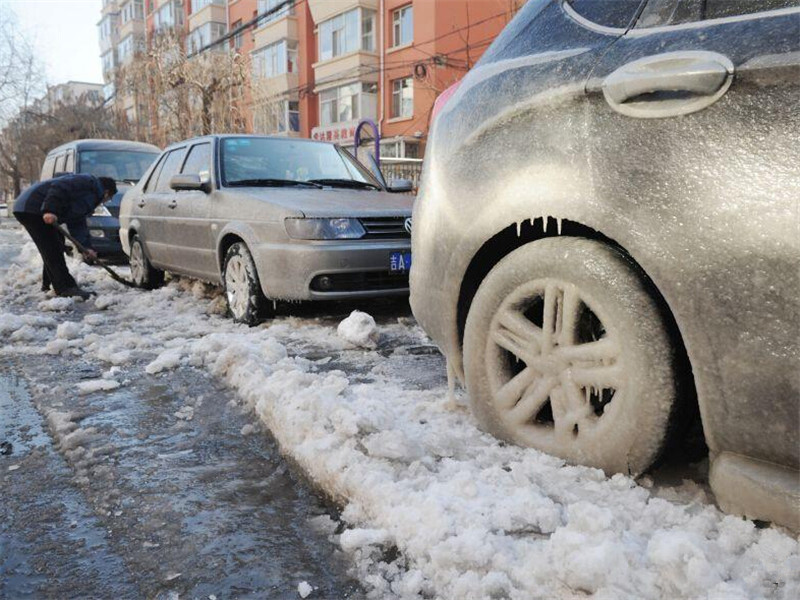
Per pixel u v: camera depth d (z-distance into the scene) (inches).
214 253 219.6
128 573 71.0
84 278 311.6
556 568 62.9
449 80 880.3
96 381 138.8
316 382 121.1
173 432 112.0
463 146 95.5
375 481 81.9
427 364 154.6
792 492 65.4
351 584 67.8
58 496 89.2
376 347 172.7
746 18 71.0
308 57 1152.2
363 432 93.6
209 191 223.0
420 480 82.1
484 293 93.6
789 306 64.5
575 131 80.5
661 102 73.1
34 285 296.5
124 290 282.4
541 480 82.3
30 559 74.0
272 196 201.6
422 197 105.2
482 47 869.8
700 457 89.4
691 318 70.6
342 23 1053.2
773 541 64.9
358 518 79.7
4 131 1421.0
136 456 101.7
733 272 67.6
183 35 932.0
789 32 66.8
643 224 73.7
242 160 230.5
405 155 935.7
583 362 84.0
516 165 86.5
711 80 69.1
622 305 78.4
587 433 83.9
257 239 195.6
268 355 150.0
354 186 235.6
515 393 92.7
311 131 1143.6
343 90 1067.3
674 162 71.8
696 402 79.5
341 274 187.0
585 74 80.8
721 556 63.5
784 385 65.5
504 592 62.6
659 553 60.8
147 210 270.1
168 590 67.6
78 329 187.8
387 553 72.1
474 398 98.0
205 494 88.7
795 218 64.0
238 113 850.1
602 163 77.5
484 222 90.6
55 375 148.6
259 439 108.3
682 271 70.8
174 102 883.4
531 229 93.4
